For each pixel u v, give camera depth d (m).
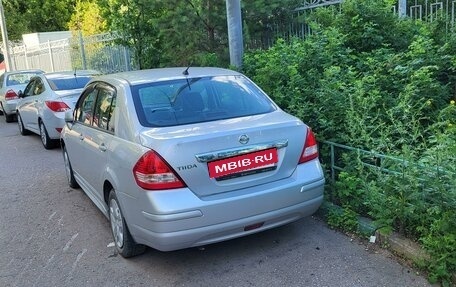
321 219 4.62
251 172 3.65
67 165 6.50
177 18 8.86
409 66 5.34
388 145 4.25
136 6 10.86
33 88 10.52
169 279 3.73
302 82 5.51
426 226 3.64
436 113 4.91
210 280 3.66
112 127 4.18
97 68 16.38
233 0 7.29
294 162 3.85
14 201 6.12
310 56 5.90
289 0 8.38
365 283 3.43
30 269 4.08
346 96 4.82
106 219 5.18
